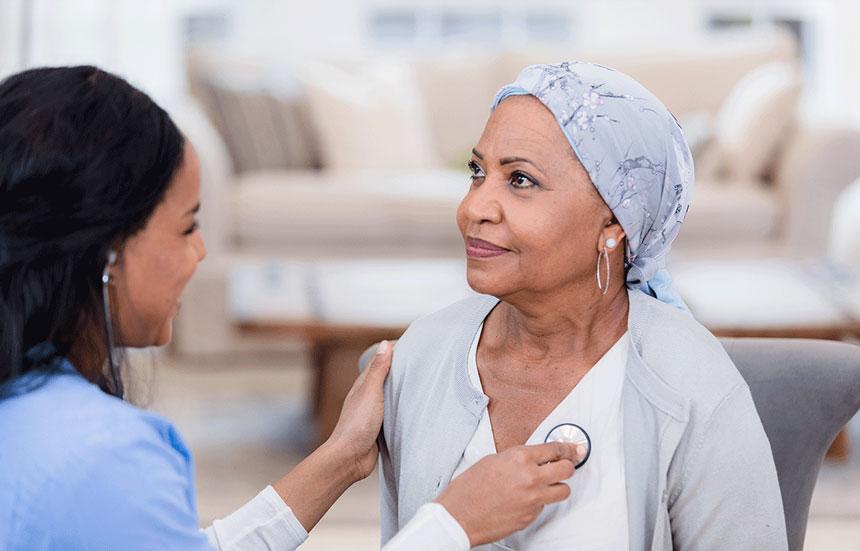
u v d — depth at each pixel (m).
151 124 1.57
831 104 8.05
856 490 4.35
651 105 1.83
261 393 5.62
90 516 1.45
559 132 1.78
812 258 6.28
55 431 1.48
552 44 7.40
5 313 1.51
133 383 1.72
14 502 1.45
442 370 1.93
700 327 1.89
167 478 1.51
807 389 2.09
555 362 1.88
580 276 1.84
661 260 1.94
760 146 6.45
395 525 2.05
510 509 1.72
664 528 1.79
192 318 6.02
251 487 4.36
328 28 7.85
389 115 6.87
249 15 7.78
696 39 7.23
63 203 1.51
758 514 1.78
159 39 7.39
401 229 6.29
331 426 4.71
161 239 1.61
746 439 1.78
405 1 7.86
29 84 1.54
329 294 4.73
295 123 6.73
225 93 6.64
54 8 7.00
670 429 1.79
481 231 1.81
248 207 6.22
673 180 1.85
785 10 8.00
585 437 1.81
